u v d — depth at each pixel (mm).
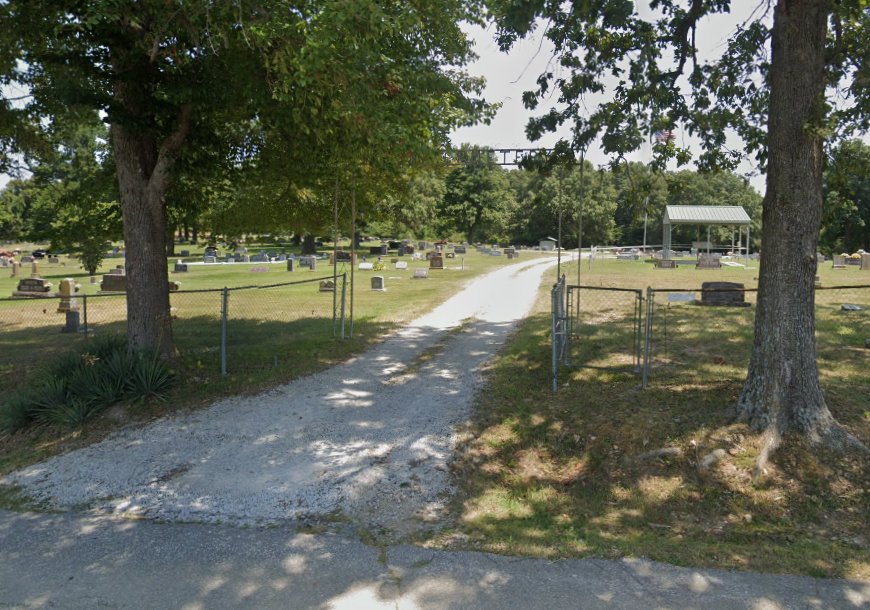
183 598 4523
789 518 5977
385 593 4531
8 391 11055
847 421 7480
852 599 4398
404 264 37406
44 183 14797
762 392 7141
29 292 25750
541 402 8945
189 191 12602
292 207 14844
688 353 11484
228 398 9773
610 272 33406
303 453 7516
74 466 7348
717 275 30828
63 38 9680
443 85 10422
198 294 25453
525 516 6059
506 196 86000
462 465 7164
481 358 12188
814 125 6473
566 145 10742
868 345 11852
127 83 9906
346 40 7906
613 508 6297
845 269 33969
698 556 5059
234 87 9664
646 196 11297
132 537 5551
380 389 10203
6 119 11305
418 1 9156
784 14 6949
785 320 7082
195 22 8898
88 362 9633
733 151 11266
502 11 8859
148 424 8695
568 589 4531
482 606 4328
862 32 8766
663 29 10406
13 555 5273
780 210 7102
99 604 4461
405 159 10352
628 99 10352
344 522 5809
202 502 6277
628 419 7805
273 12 8352
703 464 6680
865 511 5996
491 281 28672
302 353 12898
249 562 5047
